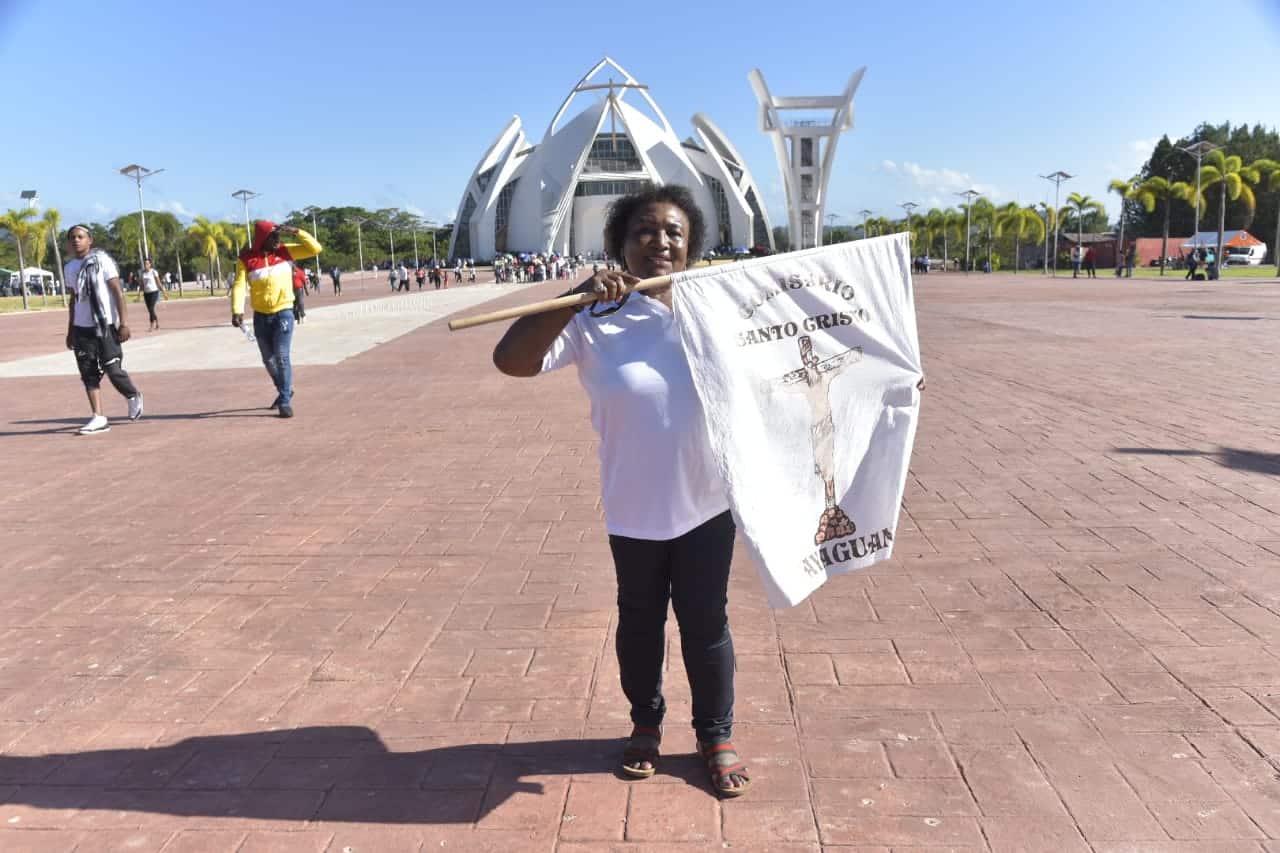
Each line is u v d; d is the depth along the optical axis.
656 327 2.54
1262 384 9.66
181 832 2.51
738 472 2.49
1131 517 5.09
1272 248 81.50
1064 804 2.54
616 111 114.06
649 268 2.64
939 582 4.21
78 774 2.81
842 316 2.74
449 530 5.22
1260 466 6.12
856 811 2.54
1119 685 3.20
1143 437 7.13
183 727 3.08
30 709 3.23
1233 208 80.88
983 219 81.75
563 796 2.64
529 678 3.38
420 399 10.12
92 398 8.65
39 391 11.72
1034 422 7.86
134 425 8.98
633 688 2.73
